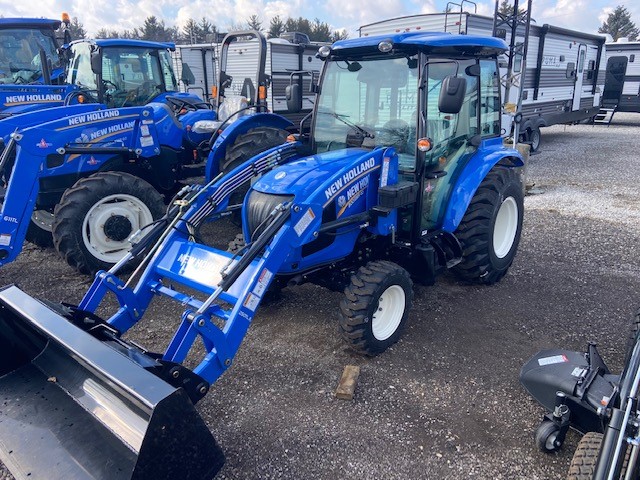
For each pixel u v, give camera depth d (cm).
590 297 454
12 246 464
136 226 516
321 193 325
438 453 274
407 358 363
